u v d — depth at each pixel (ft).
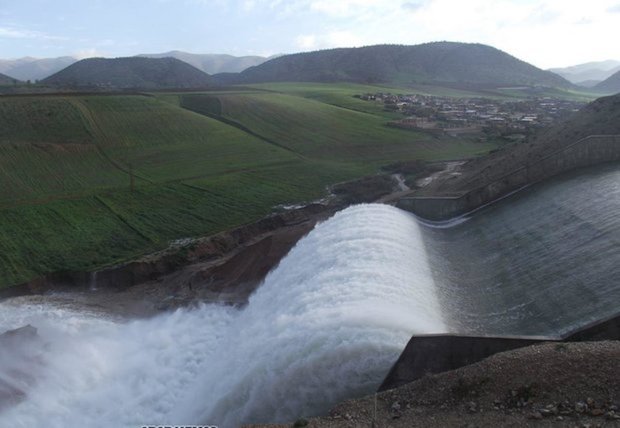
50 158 324.60
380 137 435.53
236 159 362.74
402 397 83.41
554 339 88.43
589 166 183.11
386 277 124.57
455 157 386.73
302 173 342.03
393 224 171.94
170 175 320.70
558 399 72.28
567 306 104.47
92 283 200.95
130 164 338.34
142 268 205.57
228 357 118.32
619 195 139.44
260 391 99.55
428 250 158.61
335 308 110.32
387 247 146.82
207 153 372.58
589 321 95.76
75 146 347.36
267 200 289.94
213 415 102.53
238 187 306.14
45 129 365.40
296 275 146.72
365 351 95.35
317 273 138.21
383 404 82.99
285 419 96.89
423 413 78.23
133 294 193.57
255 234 246.88
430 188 240.32
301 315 111.34
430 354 90.48
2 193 273.33
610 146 179.93
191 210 268.62
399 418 78.28
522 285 122.83
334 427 78.79
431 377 84.94
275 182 320.70
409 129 463.42
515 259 138.10
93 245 226.38
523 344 88.43
